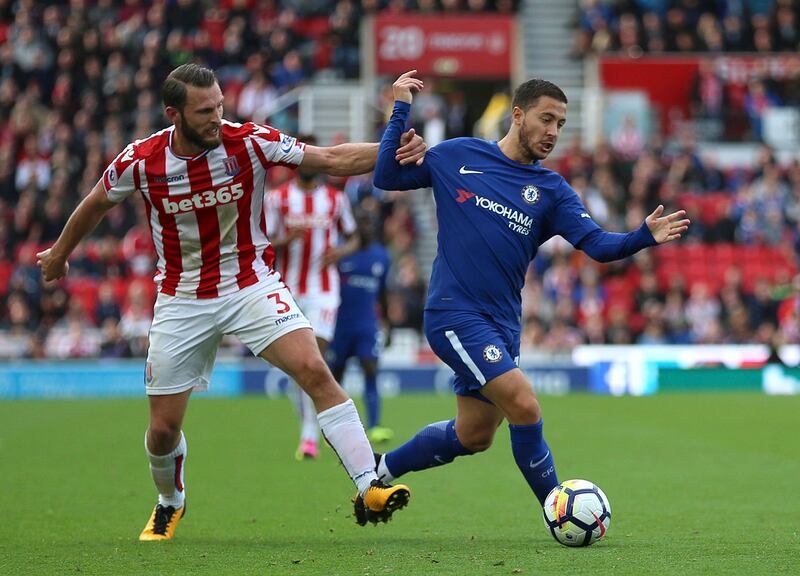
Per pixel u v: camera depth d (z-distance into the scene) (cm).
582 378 7038
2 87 8838
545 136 2281
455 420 2383
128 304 7312
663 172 8669
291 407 5944
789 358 7138
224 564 2025
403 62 9138
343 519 2675
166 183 2219
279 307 2262
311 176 3838
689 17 9725
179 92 2123
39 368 6750
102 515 2755
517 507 2856
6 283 7669
